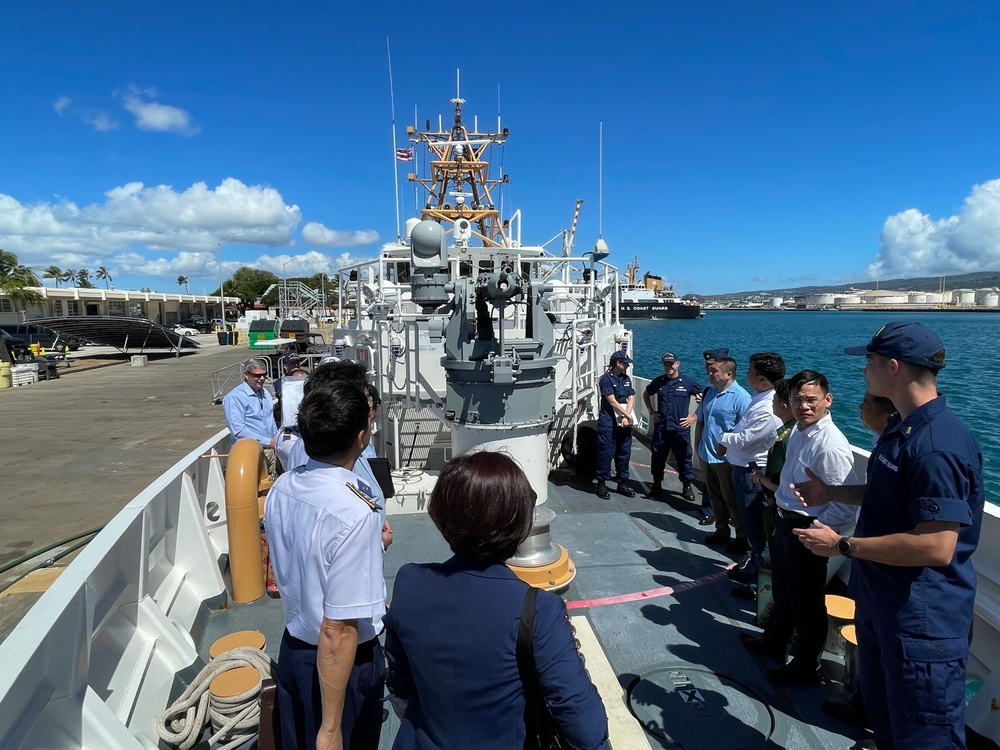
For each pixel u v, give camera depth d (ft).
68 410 55.52
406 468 18.95
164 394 65.16
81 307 163.63
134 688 8.74
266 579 13.42
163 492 11.76
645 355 143.43
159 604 10.96
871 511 7.07
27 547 24.07
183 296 199.21
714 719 9.20
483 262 21.58
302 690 6.34
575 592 13.24
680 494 19.77
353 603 5.65
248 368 18.22
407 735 4.94
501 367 10.80
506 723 4.51
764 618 11.51
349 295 26.07
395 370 19.36
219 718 8.61
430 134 33.63
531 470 11.84
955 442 6.28
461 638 4.49
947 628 6.54
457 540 4.69
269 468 18.97
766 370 12.56
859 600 7.39
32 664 6.15
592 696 4.42
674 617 12.19
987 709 8.44
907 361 6.57
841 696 9.61
